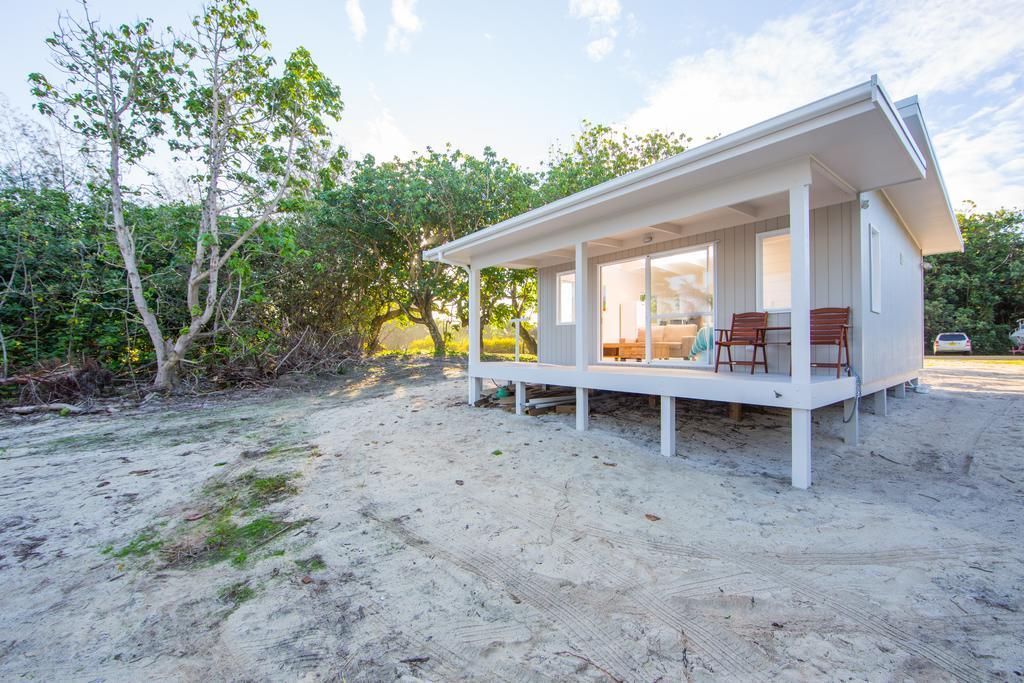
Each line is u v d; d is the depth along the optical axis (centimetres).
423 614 208
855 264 507
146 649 188
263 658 181
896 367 682
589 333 809
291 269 1157
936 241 908
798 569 236
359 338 1329
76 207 959
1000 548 251
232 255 979
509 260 698
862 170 422
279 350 1074
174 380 915
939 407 664
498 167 1333
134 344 953
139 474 415
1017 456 423
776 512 307
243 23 851
